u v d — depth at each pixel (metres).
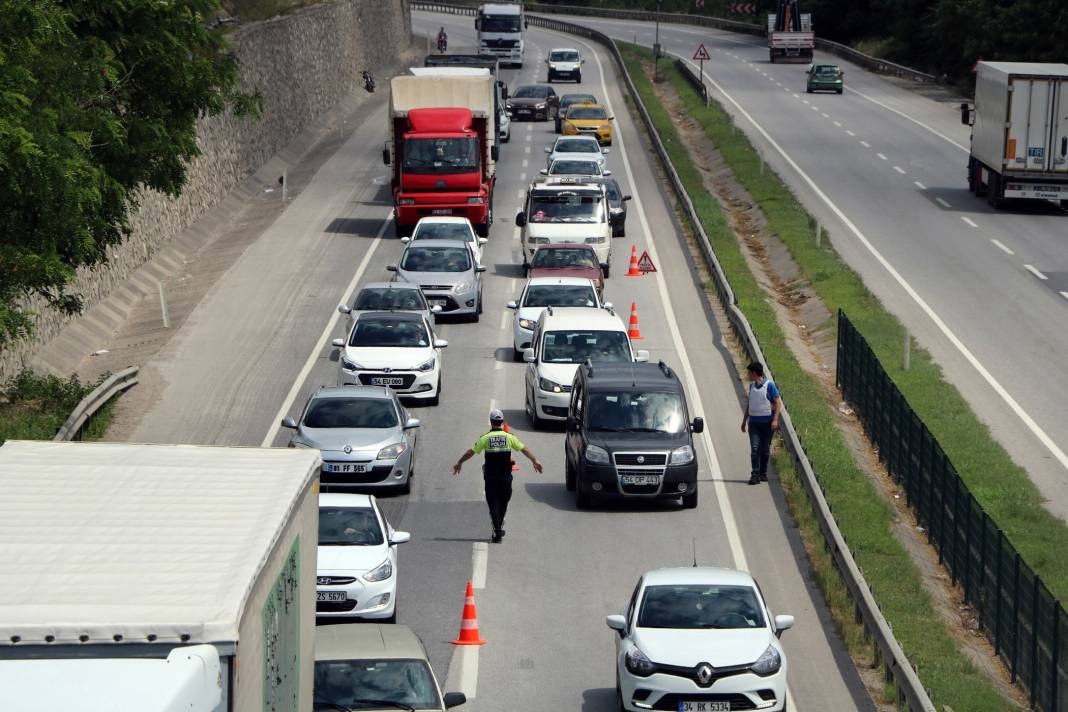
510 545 54.84
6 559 20.75
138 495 24.19
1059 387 80.06
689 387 78.06
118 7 66.50
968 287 102.44
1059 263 109.69
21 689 16.77
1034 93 124.75
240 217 128.50
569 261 96.06
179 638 18.25
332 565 45.06
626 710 38.19
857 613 46.12
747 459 66.56
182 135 72.06
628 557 53.56
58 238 59.72
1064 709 38.38
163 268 105.62
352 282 102.44
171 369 81.06
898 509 61.22
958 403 75.81
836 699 41.03
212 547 21.58
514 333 83.31
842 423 73.75
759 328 90.25
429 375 74.19
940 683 40.81
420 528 56.78
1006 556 45.22
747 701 37.59
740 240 121.69
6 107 52.81
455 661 43.75
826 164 155.38
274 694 22.45
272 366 81.69
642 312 94.88
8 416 65.88
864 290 100.06
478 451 54.84
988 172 132.50
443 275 91.88
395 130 119.44
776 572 51.94
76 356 83.31
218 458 26.86
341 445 59.72
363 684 32.25
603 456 58.34
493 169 125.94
